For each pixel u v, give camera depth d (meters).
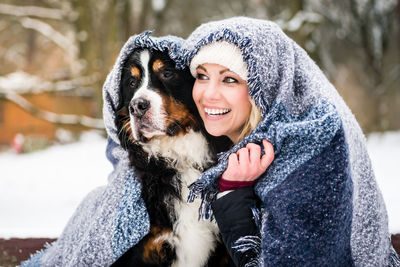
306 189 1.57
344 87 17.75
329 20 15.39
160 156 2.14
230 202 1.71
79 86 10.55
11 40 17.53
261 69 1.70
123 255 2.09
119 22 12.84
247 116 1.91
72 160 10.41
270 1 14.77
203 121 2.17
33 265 2.50
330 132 1.60
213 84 1.88
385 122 16.06
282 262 1.55
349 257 1.66
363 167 1.81
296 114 1.73
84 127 10.59
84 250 1.95
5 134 17.73
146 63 2.20
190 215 2.09
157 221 2.06
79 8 11.84
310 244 1.54
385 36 16.42
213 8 16.56
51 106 16.88
